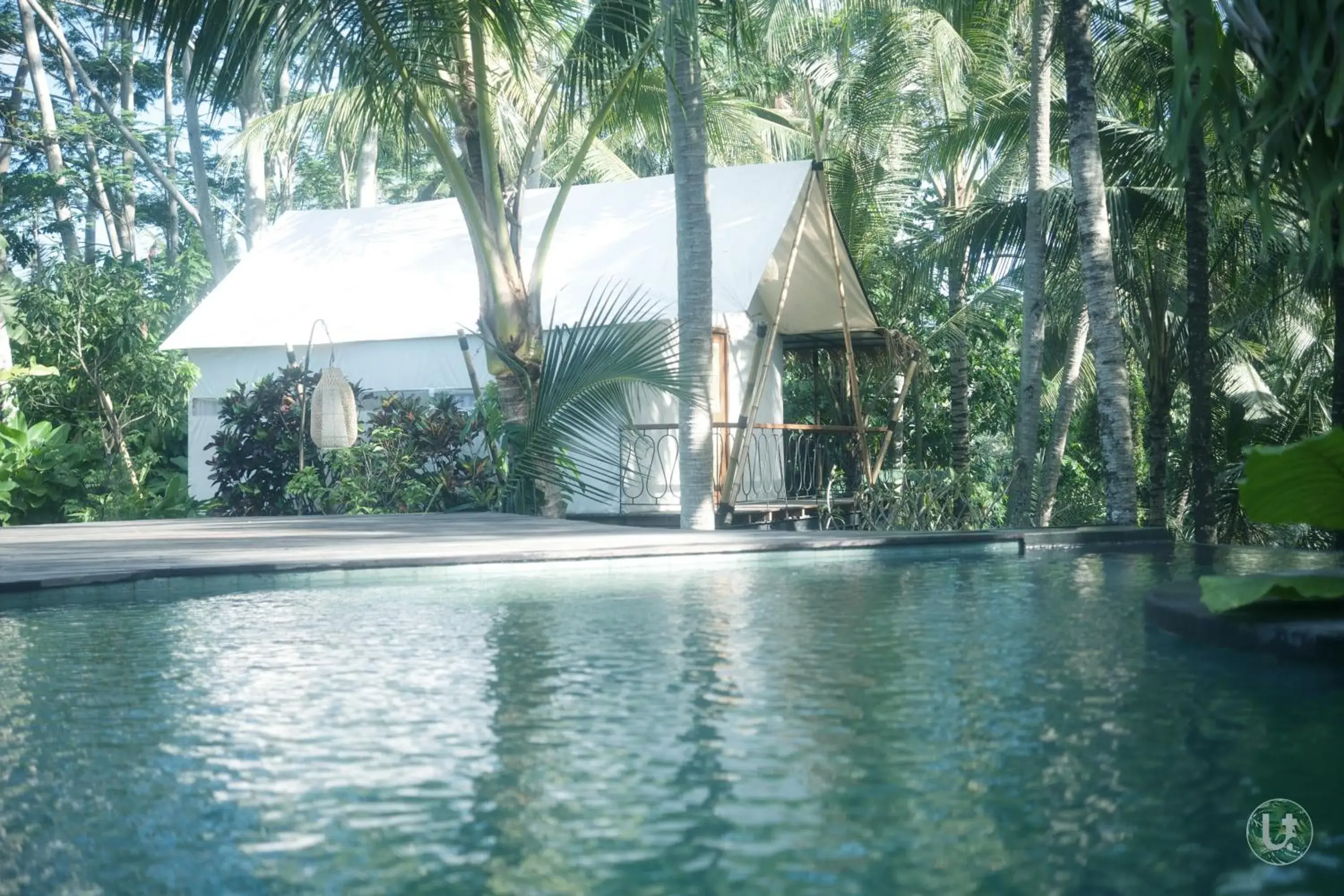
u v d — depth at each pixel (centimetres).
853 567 600
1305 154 400
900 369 1616
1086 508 2075
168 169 3416
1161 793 166
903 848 144
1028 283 1427
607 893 131
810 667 273
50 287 1711
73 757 196
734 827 153
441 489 1263
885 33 1688
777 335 1593
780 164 1418
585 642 320
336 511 1283
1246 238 1581
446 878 137
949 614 377
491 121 1097
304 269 1565
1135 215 1552
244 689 256
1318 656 268
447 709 230
